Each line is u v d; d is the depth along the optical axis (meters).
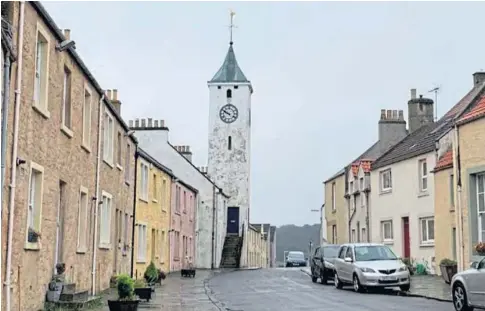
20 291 12.96
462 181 22.75
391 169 35.16
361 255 24.23
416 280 27.05
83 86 18.67
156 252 33.91
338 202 44.91
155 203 33.50
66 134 16.61
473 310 15.66
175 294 22.27
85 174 19.16
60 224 16.72
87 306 15.77
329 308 17.47
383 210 36.00
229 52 62.06
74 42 15.90
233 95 60.12
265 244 79.06
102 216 22.36
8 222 11.94
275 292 23.58
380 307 17.55
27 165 13.22
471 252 21.97
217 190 51.34
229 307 17.91
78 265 18.41
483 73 33.66
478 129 21.83
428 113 39.94
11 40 11.91
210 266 49.09
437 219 29.09
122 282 15.36
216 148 59.66
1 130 11.30
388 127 41.66
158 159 49.44
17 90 12.20
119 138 25.47
